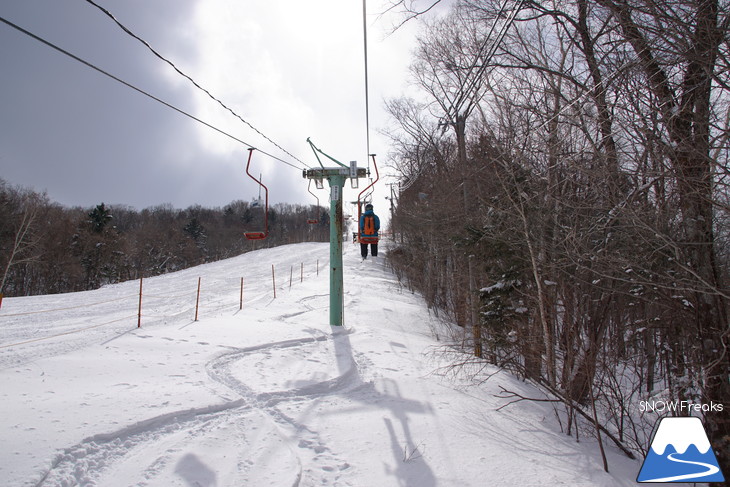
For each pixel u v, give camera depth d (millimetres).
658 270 4875
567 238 5164
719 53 3176
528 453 4543
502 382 7496
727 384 4105
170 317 11172
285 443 4332
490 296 8461
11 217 36562
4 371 5609
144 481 3383
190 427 4516
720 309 4156
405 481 3709
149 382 5746
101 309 13281
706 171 3512
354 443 4441
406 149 22719
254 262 39000
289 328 10734
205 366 6840
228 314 12242
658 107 3680
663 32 3488
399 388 6512
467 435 4832
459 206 12492
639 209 4113
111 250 50031
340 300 11633
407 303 20141
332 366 7535
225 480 3488
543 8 6957
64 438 3797
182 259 71250
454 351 8664
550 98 7320
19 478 3113
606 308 6398
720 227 4293
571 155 5234
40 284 43938
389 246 36312
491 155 7809
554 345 7195
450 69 12617
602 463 4527
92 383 5473
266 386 6062
